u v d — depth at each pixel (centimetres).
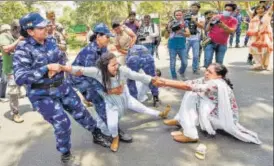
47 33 220
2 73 252
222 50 502
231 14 482
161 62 704
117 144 282
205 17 552
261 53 573
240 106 390
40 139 254
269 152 286
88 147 280
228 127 302
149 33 554
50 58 217
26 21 202
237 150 290
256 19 585
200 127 322
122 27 395
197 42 573
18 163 226
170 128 333
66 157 240
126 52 397
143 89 410
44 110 224
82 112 264
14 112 258
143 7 1424
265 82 492
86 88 292
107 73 271
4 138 238
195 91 297
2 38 236
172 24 529
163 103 416
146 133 319
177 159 271
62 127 229
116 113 286
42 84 219
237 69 572
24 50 207
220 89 299
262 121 346
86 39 304
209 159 273
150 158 270
